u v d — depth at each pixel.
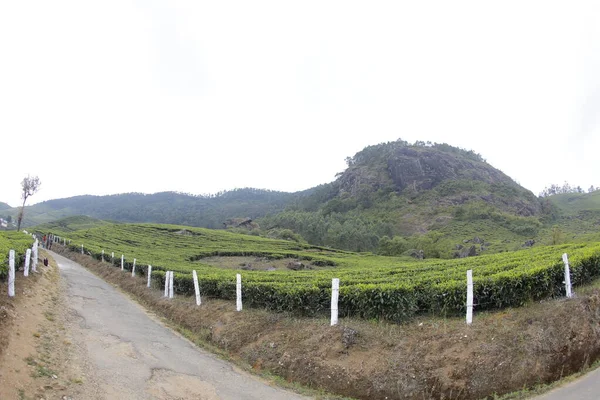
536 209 136.62
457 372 9.20
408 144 188.12
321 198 179.50
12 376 7.60
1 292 13.22
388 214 134.12
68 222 115.44
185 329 15.17
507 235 99.00
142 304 19.67
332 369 10.20
